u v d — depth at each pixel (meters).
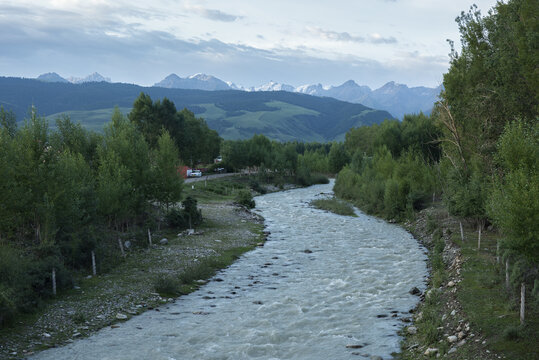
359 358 14.68
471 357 13.09
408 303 21.11
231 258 32.75
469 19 36.22
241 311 20.53
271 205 72.06
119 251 32.81
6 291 17.84
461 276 22.16
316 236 42.50
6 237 27.36
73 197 28.70
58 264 23.06
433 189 54.50
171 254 32.94
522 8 29.11
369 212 60.41
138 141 44.62
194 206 45.94
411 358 14.41
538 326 14.27
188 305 21.73
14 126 35.12
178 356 15.23
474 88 35.72
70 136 43.81
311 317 19.44
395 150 97.94
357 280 25.91
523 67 28.38
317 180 129.88
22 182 26.47
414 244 37.06
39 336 16.86
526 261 17.39
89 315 19.59
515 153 19.08
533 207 14.22
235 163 121.94
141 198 38.16
